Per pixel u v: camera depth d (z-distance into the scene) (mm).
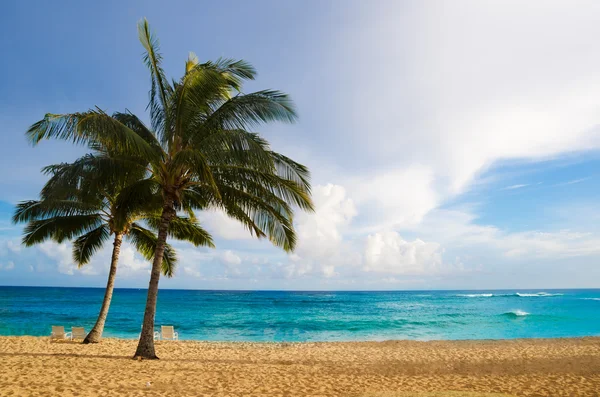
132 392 7016
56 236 13742
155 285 11117
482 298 79125
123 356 11172
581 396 7301
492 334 24047
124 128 9047
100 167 10109
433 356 13312
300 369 10359
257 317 36969
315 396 7180
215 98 10898
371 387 8086
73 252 15156
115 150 10719
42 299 65625
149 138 11383
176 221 14172
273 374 9445
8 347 12719
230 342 17375
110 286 14656
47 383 7367
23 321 29188
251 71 10625
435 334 24281
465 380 8930
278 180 10523
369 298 84875
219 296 96625
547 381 8766
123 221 11109
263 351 14328
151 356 10859
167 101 11156
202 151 9852
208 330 26703
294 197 10703
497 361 12086
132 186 10609
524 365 11258
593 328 26625
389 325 29250
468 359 12547
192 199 12695
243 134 9539
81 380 7766
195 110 10594
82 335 15195
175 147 10781
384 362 11945
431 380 8922
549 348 15195
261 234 11695
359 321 32406
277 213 11258
